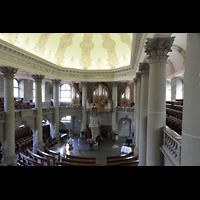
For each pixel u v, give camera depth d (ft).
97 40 55.77
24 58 37.22
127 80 57.72
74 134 70.79
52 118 56.34
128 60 53.93
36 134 45.06
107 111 62.80
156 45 15.48
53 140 54.54
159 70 15.66
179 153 10.97
